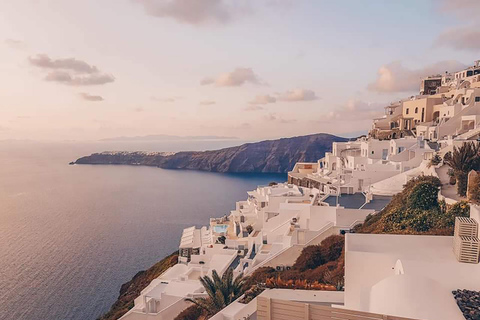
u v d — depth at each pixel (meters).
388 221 23.12
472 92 52.56
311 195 44.44
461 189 23.36
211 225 54.06
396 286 10.76
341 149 59.62
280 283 19.94
